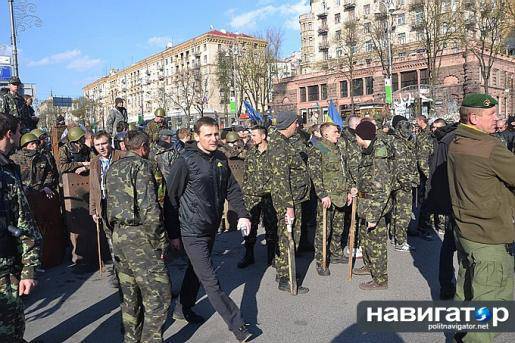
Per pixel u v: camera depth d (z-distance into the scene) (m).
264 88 51.94
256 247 7.30
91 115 74.12
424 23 35.22
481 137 3.02
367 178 5.12
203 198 3.82
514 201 2.98
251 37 62.78
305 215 6.74
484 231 3.00
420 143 7.48
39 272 6.14
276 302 4.79
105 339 4.09
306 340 3.87
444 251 4.59
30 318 4.60
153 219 3.44
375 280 5.07
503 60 46.31
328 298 4.86
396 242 6.77
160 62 95.94
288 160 5.05
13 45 16.19
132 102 109.38
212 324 4.29
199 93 68.69
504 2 29.92
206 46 81.31
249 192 6.11
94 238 6.50
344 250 6.71
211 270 3.85
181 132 7.55
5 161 2.94
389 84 28.91
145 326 3.50
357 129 5.18
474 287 3.05
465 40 33.19
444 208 4.48
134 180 3.49
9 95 8.09
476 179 2.98
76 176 6.39
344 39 52.59
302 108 60.00
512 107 48.62
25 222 2.96
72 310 4.79
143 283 3.48
